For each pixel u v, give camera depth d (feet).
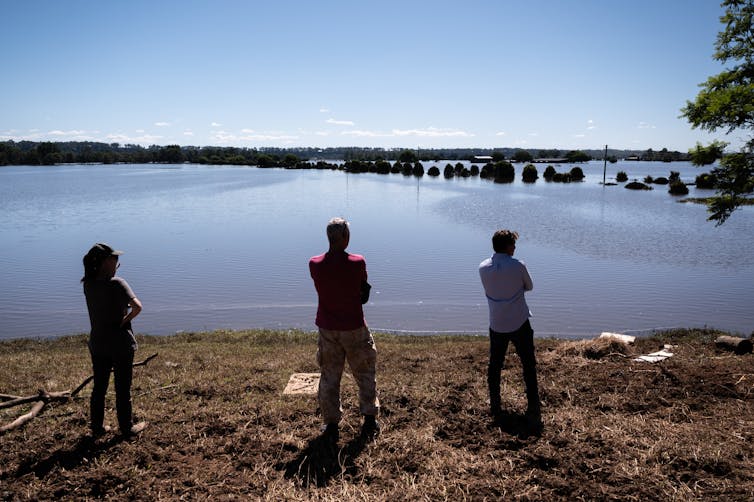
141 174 408.26
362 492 13.52
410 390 20.62
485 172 360.48
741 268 64.95
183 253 77.51
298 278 61.36
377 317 45.44
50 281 60.39
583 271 63.16
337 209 143.02
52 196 191.83
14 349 36.19
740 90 30.45
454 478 14.08
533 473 14.17
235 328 43.04
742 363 23.68
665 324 42.52
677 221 115.65
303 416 18.34
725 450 15.05
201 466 14.92
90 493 13.74
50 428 17.30
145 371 25.50
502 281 17.21
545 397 19.84
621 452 15.12
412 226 106.73
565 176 303.48
